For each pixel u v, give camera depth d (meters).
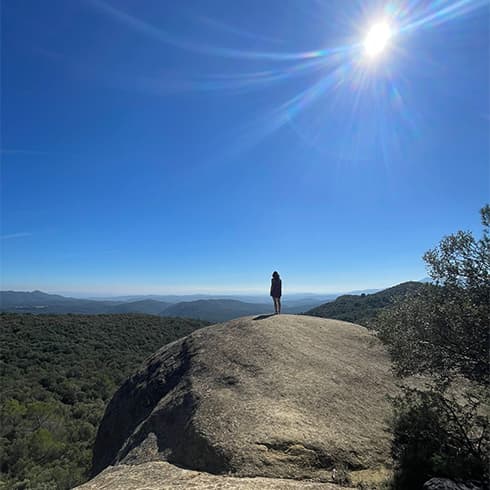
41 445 30.84
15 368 47.44
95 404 42.47
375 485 6.63
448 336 7.24
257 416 8.26
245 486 5.92
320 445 7.46
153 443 8.65
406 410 8.70
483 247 7.32
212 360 12.07
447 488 5.70
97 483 6.73
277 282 18.28
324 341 14.51
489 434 7.44
